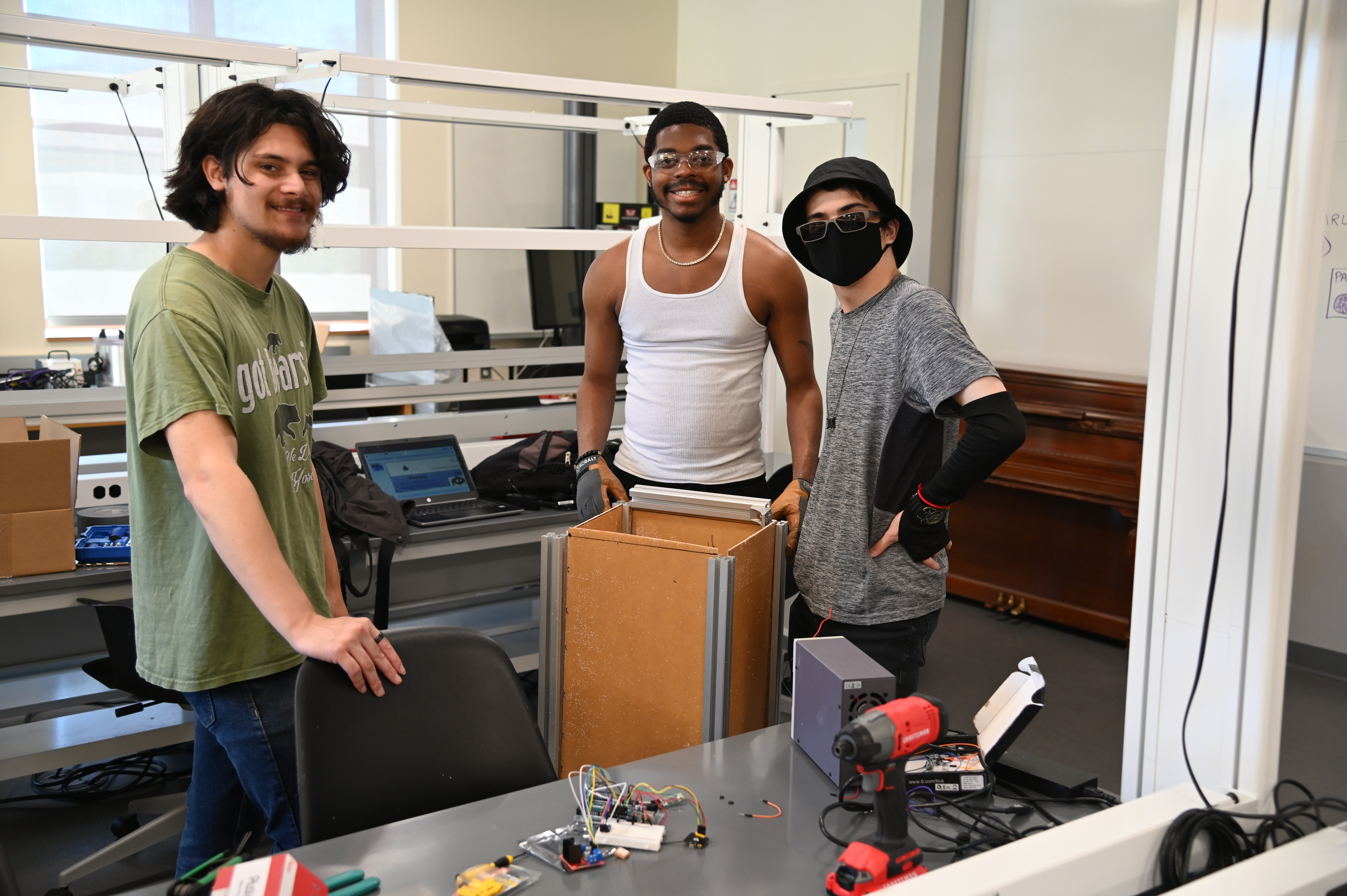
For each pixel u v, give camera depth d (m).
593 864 1.19
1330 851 1.14
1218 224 1.28
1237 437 1.29
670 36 6.67
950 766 1.41
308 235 1.67
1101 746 3.14
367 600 2.98
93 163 5.11
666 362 2.30
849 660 1.44
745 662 1.80
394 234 2.69
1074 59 4.11
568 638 1.88
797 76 5.90
